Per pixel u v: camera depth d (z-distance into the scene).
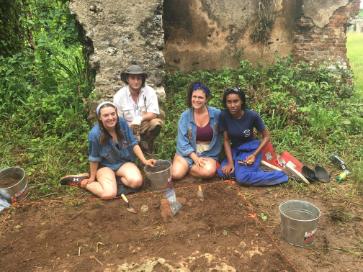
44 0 6.91
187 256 3.07
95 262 3.05
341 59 7.23
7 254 3.17
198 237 3.30
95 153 3.97
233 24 6.80
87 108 5.23
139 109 4.47
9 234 3.42
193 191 3.95
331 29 7.06
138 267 2.97
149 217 3.58
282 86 6.16
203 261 3.00
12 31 6.75
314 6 6.88
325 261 3.06
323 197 3.94
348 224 3.53
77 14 5.00
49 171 4.31
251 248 3.16
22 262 3.08
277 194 4.01
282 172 4.16
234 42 6.91
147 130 4.43
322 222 3.55
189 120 4.27
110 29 5.07
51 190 4.07
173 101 5.92
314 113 5.38
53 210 3.74
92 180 4.01
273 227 3.48
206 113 4.27
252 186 4.15
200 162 4.17
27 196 3.98
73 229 3.45
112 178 3.96
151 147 4.65
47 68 5.96
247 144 4.36
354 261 3.07
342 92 6.55
